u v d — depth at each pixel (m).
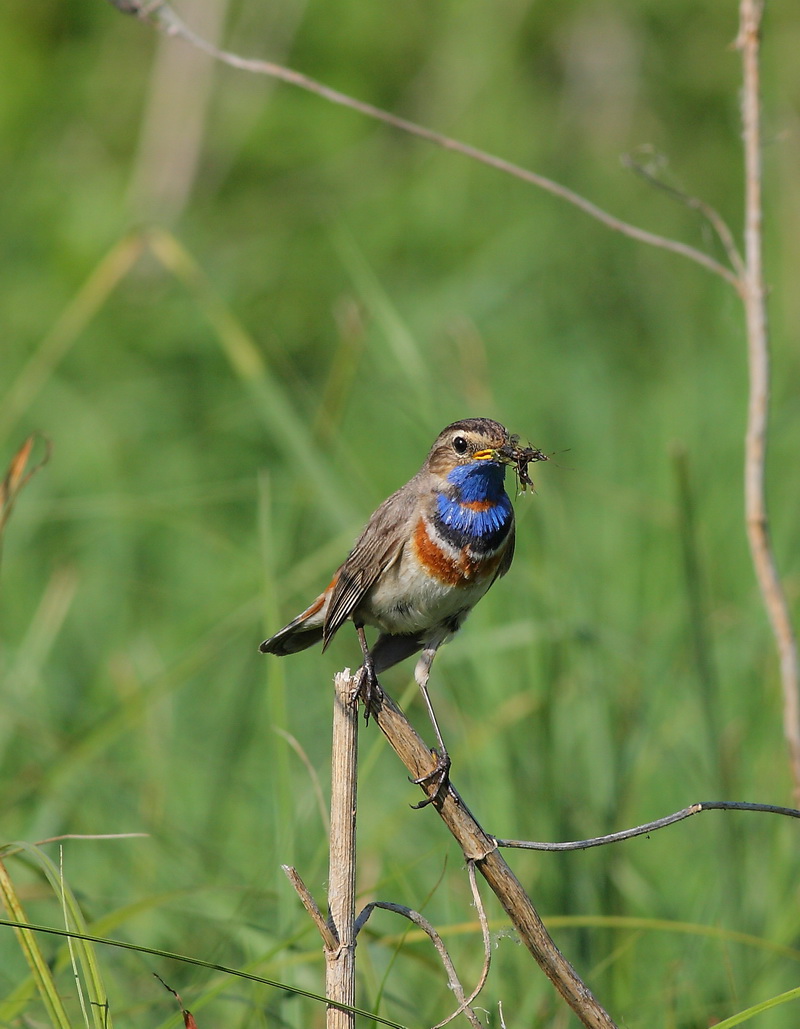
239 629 10.74
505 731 9.12
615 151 28.52
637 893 9.09
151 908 8.18
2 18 28.59
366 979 7.30
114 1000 7.67
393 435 17.19
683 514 9.40
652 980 8.66
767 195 22.66
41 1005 7.71
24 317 22.02
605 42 30.28
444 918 8.83
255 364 11.30
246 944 7.77
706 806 6.10
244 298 23.09
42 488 17.02
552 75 30.59
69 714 12.00
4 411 12.58
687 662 10.84
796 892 8.84
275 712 7.89
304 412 15.66
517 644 10.07
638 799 9.92
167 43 27.00
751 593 12.02
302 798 9.32
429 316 20.42
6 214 24.36
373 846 9.05
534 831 8.77
